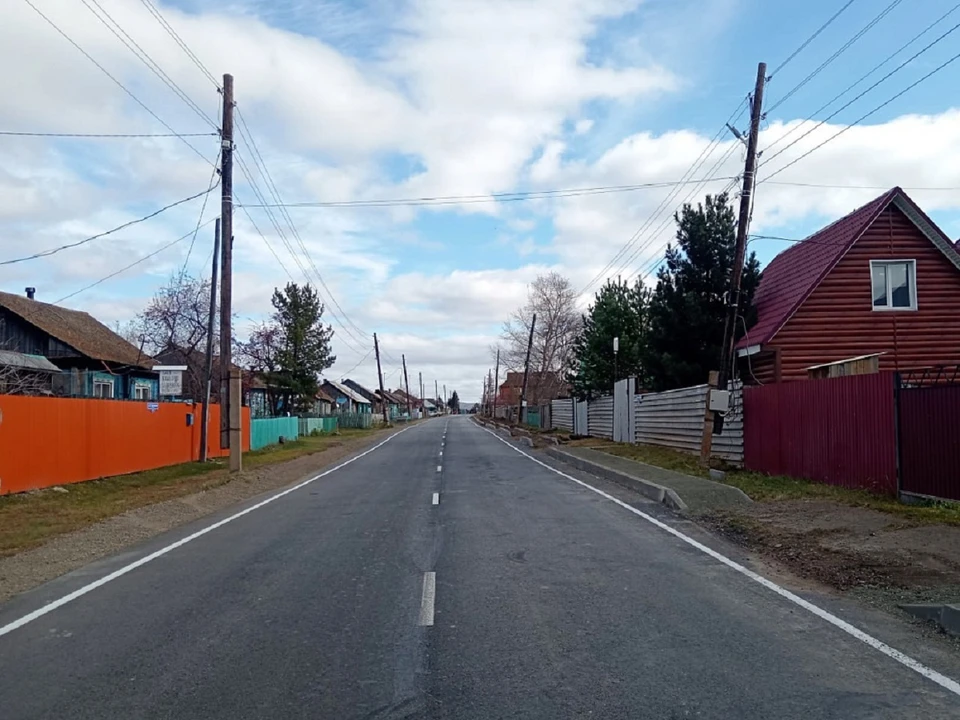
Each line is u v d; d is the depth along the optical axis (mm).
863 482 14711
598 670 6168
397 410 135750
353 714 5398
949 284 24250
